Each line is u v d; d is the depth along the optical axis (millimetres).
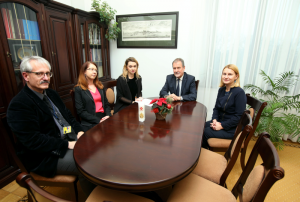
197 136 1134
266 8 2207
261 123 2064
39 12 1779
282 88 2197
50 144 1117
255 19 2287
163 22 2734
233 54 2477
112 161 864
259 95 2459
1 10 1470
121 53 3137
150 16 2779
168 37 2768
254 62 2404
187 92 2229
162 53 2883
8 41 1541
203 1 2434
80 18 2322
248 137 1347
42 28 1831
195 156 908
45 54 1894
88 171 791
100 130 1223
